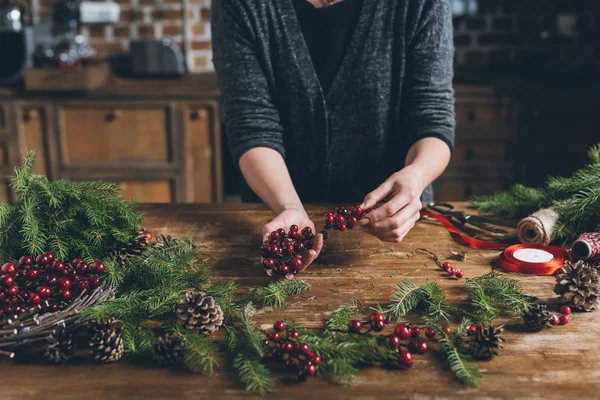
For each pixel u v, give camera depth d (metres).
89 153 2.86
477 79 2.91
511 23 3.23
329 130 1.50
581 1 3.18
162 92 2.77
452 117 1.40
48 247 1.04
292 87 1.45
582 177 1.24
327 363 0.83
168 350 0.83
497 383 0.80
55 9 3.16
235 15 1.41
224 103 1.44
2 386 0.80
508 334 0.90
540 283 1.04
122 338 0.86
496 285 0.99
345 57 1.43
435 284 0.98
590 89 2.68
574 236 1.17
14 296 0.87
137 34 3.28
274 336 0.86
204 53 3.31
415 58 1.42
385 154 1.53
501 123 2.76
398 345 0.85
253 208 1.36
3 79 2.96
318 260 1.12
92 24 3.22
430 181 1.26
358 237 1.21
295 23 1.42
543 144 2.76
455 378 0.81
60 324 0.85
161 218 1.31
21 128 2.83
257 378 0.79
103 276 0.97
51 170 2.87
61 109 2.80
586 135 2.72
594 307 0.94
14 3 3.09
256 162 1.34
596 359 0.84
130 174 2.88
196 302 0.89
